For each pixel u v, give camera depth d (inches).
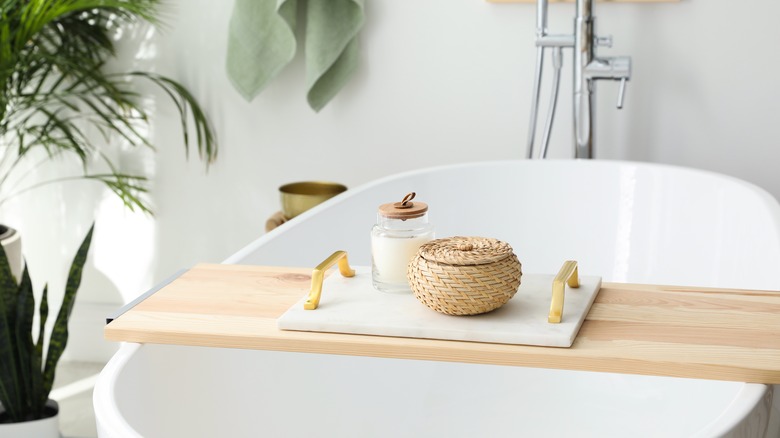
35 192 103.3
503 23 92.8
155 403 41.0
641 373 33.6
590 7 83.7
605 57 84.8
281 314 39.2
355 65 94.2
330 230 72.2
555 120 94.3
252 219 101.2
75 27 95.0
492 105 94.7
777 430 37.0
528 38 92.7
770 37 88.7
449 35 94.0
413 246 40.5
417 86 95.6
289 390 53.4
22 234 104.5
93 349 105.2
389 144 97.4
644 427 54.4
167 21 97.4
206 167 100.3
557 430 58.9
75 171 102.1
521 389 60.3
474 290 36.3
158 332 37.3
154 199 101.9
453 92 95.1
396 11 94.3
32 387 76.0
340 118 97.5
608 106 93.0
